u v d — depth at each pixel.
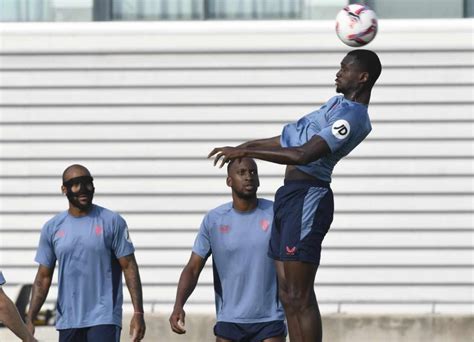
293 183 30.56
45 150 62.66
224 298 37.41
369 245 61.19
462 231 61.31
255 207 37.34
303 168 30.44
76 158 62.56
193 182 62.19
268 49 61.97
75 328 37.50
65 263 37.53
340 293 61.16
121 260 37.75
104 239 37.44
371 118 61.66
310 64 61.88
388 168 61.50
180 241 61.97
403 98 61.69
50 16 63.31
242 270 36.97
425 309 61.06
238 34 62.09
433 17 62.00
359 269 61.16
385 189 61.47
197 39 62.25
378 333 58.19
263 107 62.03
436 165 61.50
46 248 38.06
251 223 37.09
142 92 62.50
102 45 62.62
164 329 58.41
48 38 62.75
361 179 61.47
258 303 37.00
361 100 30.45
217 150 29.34
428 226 61.28
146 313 58.75
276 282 37.09
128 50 62.50
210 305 60.94
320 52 61.81
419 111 61.59
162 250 61.97
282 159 29.08
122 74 62.56
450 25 61.56
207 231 37.47
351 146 30.06
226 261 37.12
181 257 61.91
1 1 63.44
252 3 62.69
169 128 62.38
